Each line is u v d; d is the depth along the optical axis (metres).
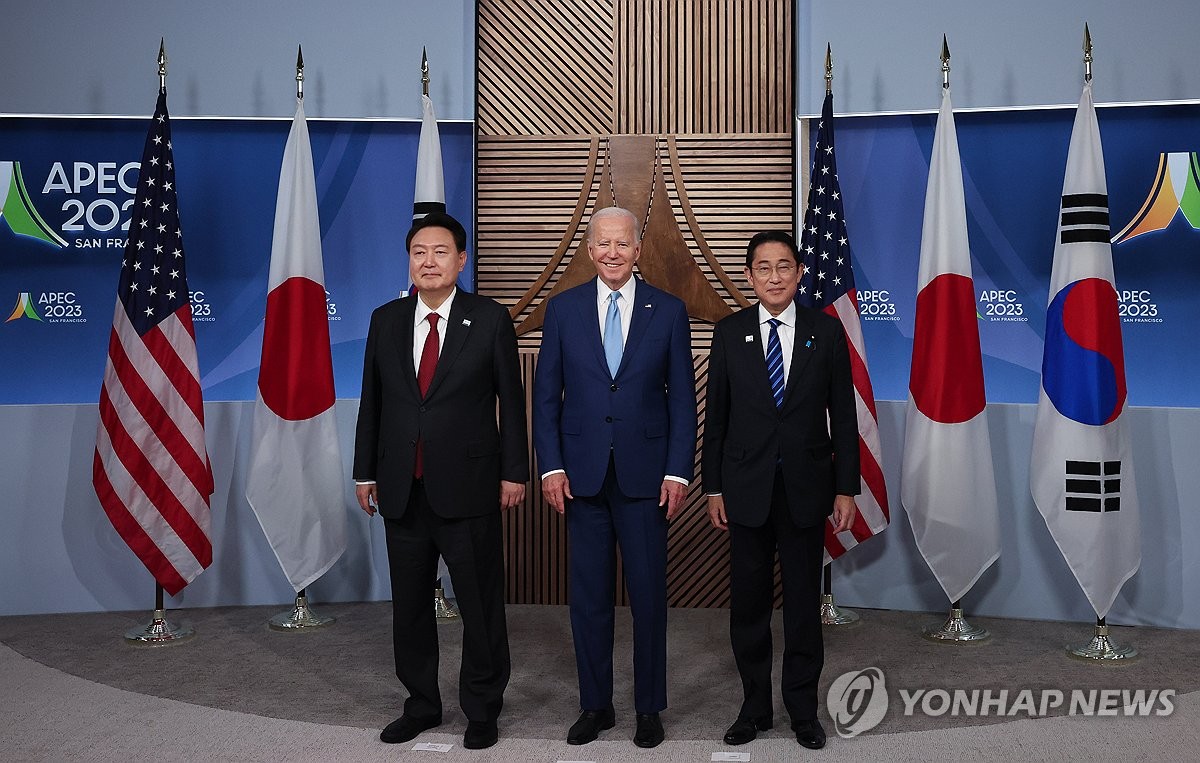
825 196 4.43
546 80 4.89
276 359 4.36
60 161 4.80
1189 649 3.97
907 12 4.60
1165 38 4.37
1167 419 4.32
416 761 2.83
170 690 3.49
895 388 4.77
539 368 3.05
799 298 4.39
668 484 2.93
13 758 2.85
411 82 4.77
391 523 3.00
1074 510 3.99
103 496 4.14
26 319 4.78
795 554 2.89
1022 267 4.68
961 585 4.21
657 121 4.86
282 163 4.47
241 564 4.73
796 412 2.88
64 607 4.61
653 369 2.97
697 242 4.82
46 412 4.60
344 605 4.73
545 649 3.99
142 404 4.15
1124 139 4.54
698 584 4.78
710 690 3.47
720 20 4.84
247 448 4.73
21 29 4.64
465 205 4.92
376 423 3.10
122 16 4.69
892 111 4.62
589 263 4.84
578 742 2.95
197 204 4.87
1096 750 2.88
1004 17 4.52
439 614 4.49
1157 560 4.33
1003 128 4.68
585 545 2.99
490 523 2.99
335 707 3.30
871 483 4.38
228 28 4.73
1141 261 4.53
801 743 2.92
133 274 4.20
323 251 4.92
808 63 4.70
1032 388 4.68
